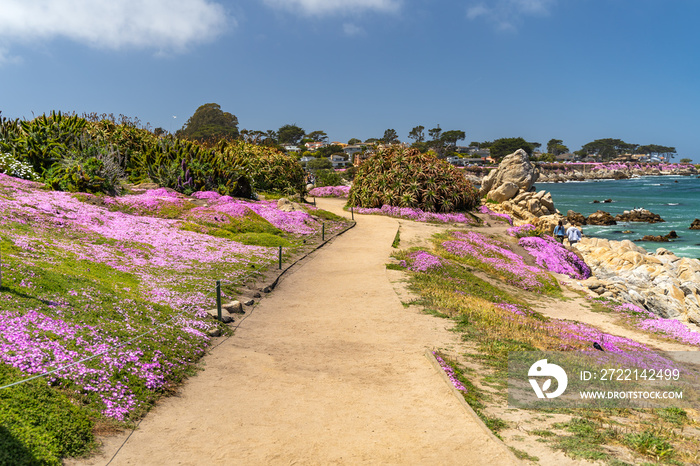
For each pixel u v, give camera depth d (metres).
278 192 48.25
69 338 8.59
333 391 9.09
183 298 13.63
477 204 48.94
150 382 8.38
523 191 60.12
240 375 9.72
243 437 7.16
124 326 10.10
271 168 49.28
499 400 8.84
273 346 11.66
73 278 11.77
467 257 26.73
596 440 7.13
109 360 8.43
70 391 7.29
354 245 27.27
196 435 7.15
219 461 6.42
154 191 31.28
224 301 14.56
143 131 43.66
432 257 23.53
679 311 23.03
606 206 83.94
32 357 7.48
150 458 6.36
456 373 9.91
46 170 27.77
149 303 12.16
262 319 13.90
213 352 10.91
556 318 18.73
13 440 5.60
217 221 26.30
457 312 15.25
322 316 14.41
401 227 34.69
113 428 6.95
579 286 24.62
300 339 12.27
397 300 16.25
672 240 49.22
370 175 46.00
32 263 11.80
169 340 10.40
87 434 6.50
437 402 8.59
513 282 24.27
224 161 39.41
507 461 6.45
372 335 12.67
